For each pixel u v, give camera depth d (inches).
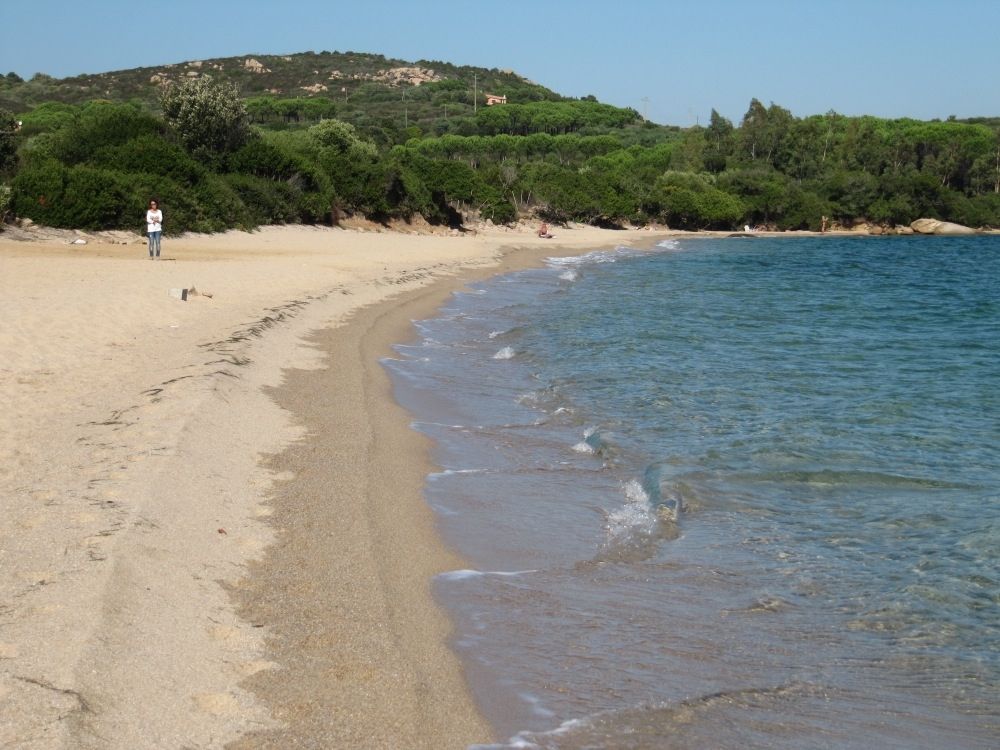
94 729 186.7
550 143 5383.9
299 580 279.9
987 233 4360.2
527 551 326.0
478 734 208.4
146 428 402.0
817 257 2500.0
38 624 224.7
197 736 192.2
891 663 253.1
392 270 1323.8
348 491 368.8
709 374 671.8
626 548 332.5
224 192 1759.4
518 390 599.8
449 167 2746.1
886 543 344.5
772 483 415.5
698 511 374.3
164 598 251.1
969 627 276.1
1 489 322.7
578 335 841.5
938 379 688.4
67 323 644.7
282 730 198.5
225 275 1008.9
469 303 1088.8
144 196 1505.9
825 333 938.1
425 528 340.8
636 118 7554.1
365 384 580.4
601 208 3619.6
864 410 568.7
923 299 1363.2
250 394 507.8
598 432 488.4
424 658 240.5
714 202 4020.7
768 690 236.1
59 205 1350.9
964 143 4970.5
